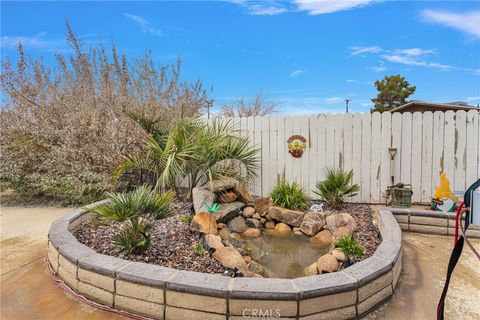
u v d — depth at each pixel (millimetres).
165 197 3131
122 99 5645
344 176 4930
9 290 2477
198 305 1959
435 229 3896
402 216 4027
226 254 2836
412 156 4992
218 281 2018
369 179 5199
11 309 2209
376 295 2174
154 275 2098
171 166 4328
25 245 3555
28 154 5723
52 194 5988
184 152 4457
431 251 3336
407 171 5023
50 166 5535
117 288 2160
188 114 6453
